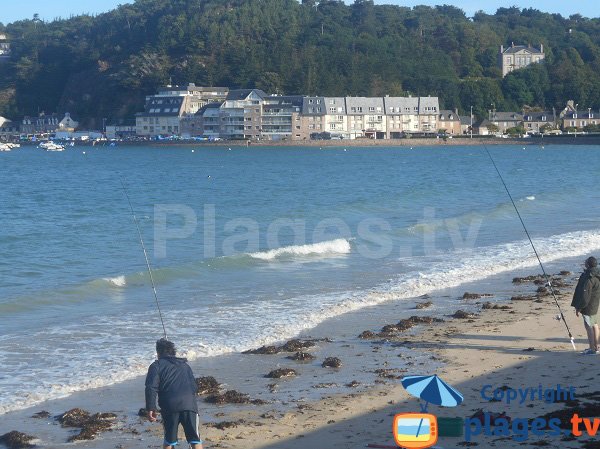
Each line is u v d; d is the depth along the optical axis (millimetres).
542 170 77062
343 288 19594
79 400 11484
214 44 171625
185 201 45062
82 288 19562
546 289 19172
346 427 10352
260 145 148875
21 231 30969
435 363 13133
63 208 40719
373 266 22797
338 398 11492
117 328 15523
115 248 26781
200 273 21750
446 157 108000
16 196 48844
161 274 21344
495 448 9375
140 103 172250
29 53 199250
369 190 52750
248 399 11398
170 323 15914
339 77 161125
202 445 9586
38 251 26109
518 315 16609
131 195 49500
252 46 169625
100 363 13109
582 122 162500
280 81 160250
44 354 13648
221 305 17672
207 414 10891
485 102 166500
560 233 29781
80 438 10094
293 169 80312
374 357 13570
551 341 14422
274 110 150000
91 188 56125
